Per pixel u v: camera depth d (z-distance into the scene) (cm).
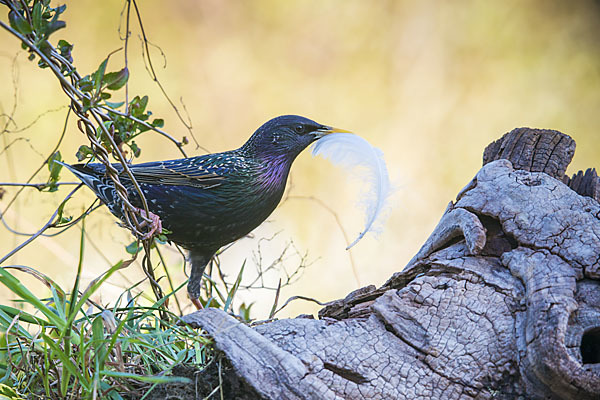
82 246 519
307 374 495
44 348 518
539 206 575
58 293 590
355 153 713
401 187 695
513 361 512
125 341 556
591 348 524
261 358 498
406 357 526
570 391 480
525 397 506
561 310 499
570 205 573
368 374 515
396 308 547
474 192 606
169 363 580
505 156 646
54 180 689
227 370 514
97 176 724
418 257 627
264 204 785
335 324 546
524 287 538
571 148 634
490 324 531
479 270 562
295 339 527
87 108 575
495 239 579
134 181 623
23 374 571
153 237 662
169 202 739
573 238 548
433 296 552
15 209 1187
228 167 755
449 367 520
